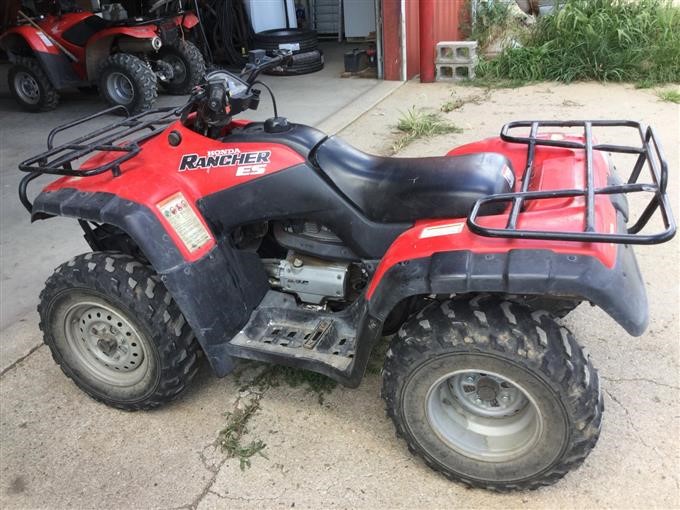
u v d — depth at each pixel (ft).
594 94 21.86
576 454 6.60
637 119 18.79
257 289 8.79
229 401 9.11
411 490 7.47
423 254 6.56
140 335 8.21
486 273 6.10
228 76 8.13
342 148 8.17
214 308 8.09
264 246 9.13
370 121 20.58
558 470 6.81
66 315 8.75
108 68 23.11
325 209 7.88
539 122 9.07
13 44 24.53
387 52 25.55
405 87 24.94
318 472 7.81
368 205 7.73
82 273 8.20
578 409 6.31
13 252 13.87
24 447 8.57
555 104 21.03
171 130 8.45
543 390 6.35
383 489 7.50
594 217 6.19
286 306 8.79
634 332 5.99
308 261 8.62
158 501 7.61
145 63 23.36
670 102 20.21
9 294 12.23
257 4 29.81
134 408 8.91
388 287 6.64
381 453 8.02
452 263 6.28
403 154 17.34
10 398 9.54
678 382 8.78
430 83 25.25
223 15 29.09
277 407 8.91
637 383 8.81
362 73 27.25
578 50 24.04
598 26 24.06
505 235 5.96
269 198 8.04
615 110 19.86
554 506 7.09
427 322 6.71
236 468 7.97
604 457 7.65
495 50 27.68
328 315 8.56
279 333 8.48
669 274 11.12
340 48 33.32
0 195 16.81
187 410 9.01
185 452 8.29
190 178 8.27
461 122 19.85
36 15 26.16
